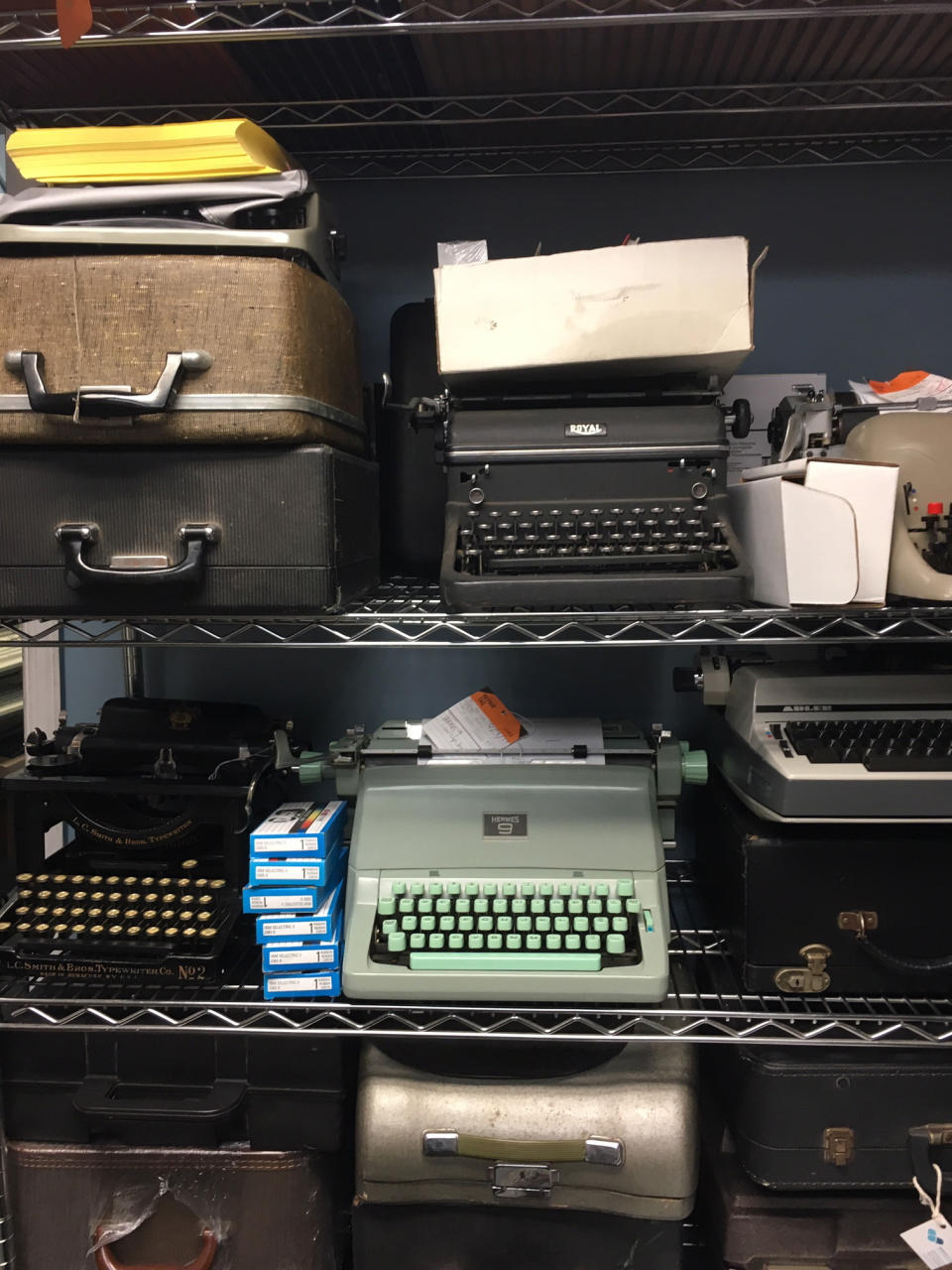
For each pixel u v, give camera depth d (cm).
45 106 129
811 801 100
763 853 106
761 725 108
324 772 118
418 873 109
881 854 105
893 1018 104
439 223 142
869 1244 107
